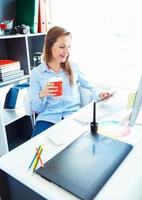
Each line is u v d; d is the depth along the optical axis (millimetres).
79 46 2445
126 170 869
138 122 1250
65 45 1666
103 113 1391
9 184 1006
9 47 2320
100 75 2402
